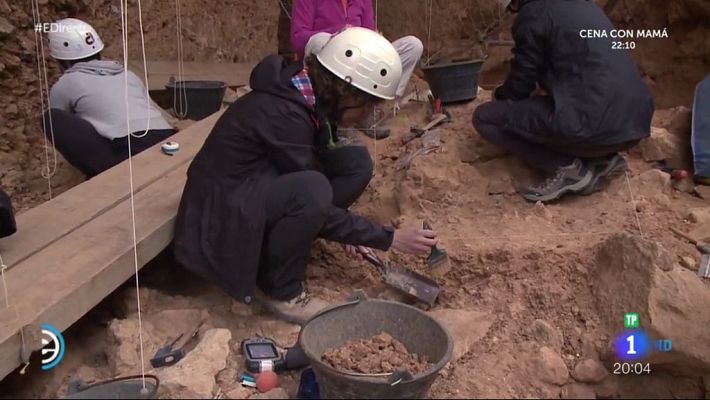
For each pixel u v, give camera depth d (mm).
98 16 4957
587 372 2383
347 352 2217
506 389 2254
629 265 2561
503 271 2766
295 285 2568
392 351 2238
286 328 2545
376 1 6664
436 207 3406
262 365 2232
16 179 4383
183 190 2793
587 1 3332
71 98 3621
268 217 2410
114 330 2344
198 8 5633
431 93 4469
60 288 2211
